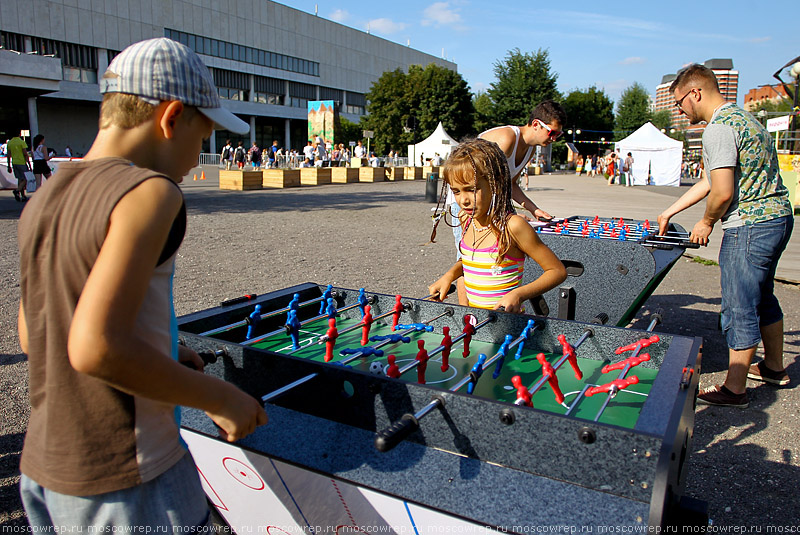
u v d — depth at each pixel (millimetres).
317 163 32625
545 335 2275
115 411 1169
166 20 49031
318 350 2273
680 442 1378
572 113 66312
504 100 53438
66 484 1178
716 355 4617
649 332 2059
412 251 8930
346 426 1577
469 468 1391
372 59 73688
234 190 20469
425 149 37031
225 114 1351
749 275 3480
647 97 67688
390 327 2637
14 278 6430
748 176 3420
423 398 1458
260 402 1442
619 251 3809
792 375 4199
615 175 31875
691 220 13133
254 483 1691
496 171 2486
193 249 8539
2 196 16141
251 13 56719
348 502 1499
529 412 1332
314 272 7227
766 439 3275
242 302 2475
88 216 1089
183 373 1132
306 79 63969
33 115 36969
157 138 1232
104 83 1226
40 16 41156
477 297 2803
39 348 1209
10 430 3180
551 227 4754
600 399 1854
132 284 1047
